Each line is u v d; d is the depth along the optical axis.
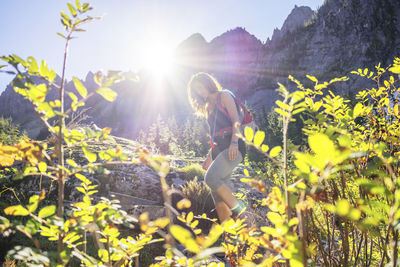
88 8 0.75
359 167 0.82
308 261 0.56
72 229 0.70
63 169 0.71
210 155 2.95
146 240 0.88
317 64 103.31
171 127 58.78
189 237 0.45
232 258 1.03
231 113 2.48
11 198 4.71
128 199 5.02
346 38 104.62
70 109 0.72
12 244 3.31
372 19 100.31
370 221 0.50
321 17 116.12
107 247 0.85
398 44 94.81
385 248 0.69
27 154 0.71
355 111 1.01
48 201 4.71
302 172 0.49
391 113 1.38
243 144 2.56
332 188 0.89
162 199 5.31
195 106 2.92
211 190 2.48
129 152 0.76
